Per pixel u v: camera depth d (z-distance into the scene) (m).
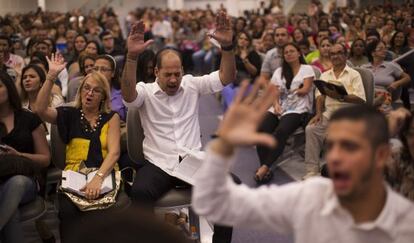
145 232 0.79
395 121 1.81
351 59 6.02
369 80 4.36
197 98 3.14
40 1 18.73
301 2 18.09
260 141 1.23
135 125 3.09
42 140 3.13
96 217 0.85
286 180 4.50
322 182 1.39
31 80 3.73
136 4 22.06
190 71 11.37
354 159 1.27
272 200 1.39
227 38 2.99
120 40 9.71
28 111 3.16
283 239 3.33
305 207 1.36
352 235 1.31
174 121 3.04
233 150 1.31
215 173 1.30
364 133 1.27
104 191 2.86
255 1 21.56
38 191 3.07
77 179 2.90
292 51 4.73
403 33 7.18
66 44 8.59
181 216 3.15
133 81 2.90
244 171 4.76
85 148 3.07
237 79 6.91
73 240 0.81
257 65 6.86
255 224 1.40
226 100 6.47
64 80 5.28
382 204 1.33
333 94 4.19
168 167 2.97
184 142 3.05
